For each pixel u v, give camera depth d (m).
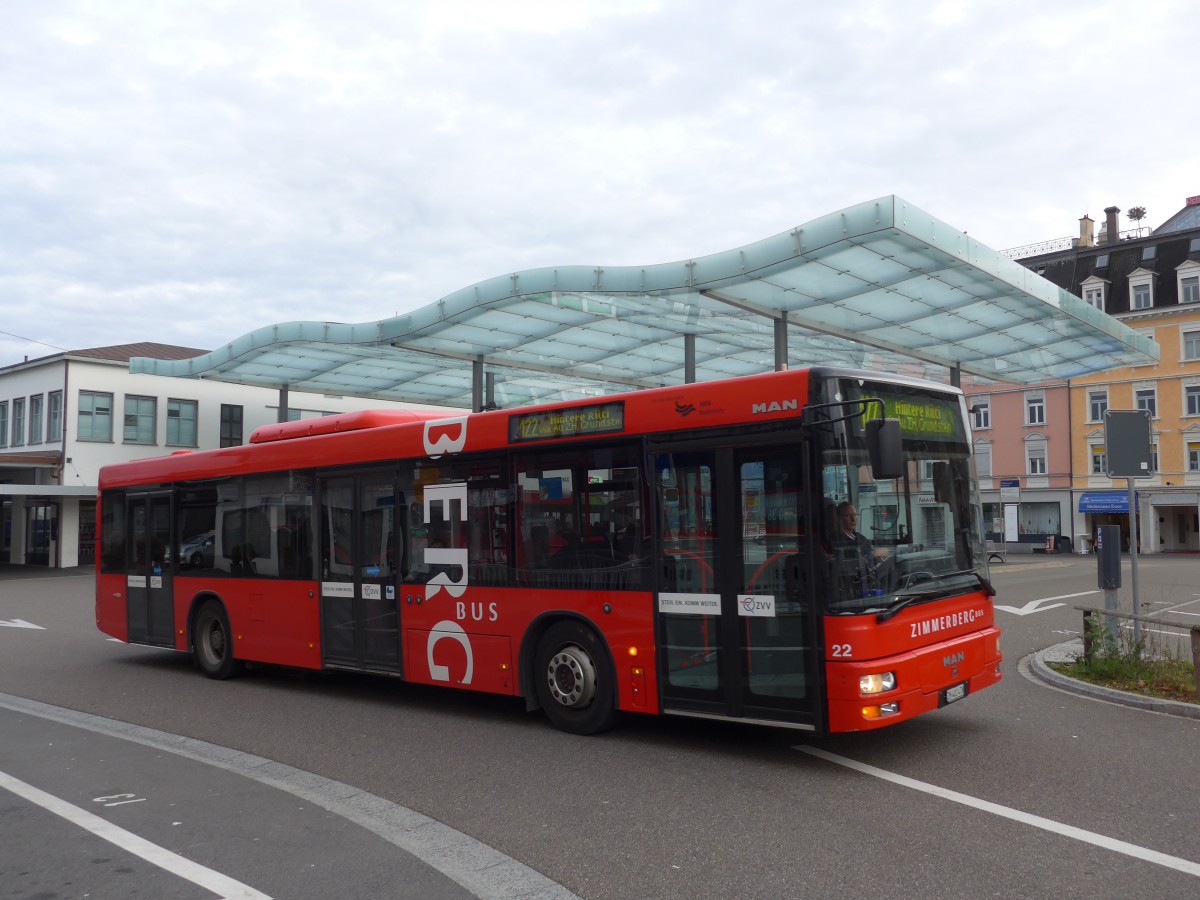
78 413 39.31
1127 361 28.22
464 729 8.23
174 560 12.09
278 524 10.62
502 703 9.45
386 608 9.32
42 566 39.81
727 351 27.05
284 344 26.69
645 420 7.46
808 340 25.61
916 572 6.77
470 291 21.59
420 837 5.34
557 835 5.31
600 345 25.92
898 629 6.45
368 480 9.62
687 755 7.07
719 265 18.59
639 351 26.73
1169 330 49.62
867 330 23.91
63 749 7.71
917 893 4.38
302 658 10.22
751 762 6.81
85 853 5.16
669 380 31.17
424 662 8.95
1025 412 53.16
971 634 7.18
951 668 6.81
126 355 43.91
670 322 22.95
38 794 6.34
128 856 5.11
